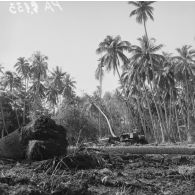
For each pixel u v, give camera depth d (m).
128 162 19.48
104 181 12.43
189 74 67.25
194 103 78.12
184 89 75.00
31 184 10.80
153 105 78.19
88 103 73.44
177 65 66.06
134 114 78.38
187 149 25.44
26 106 62.75
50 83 76.56
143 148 25.59
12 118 54.09
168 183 13.58
